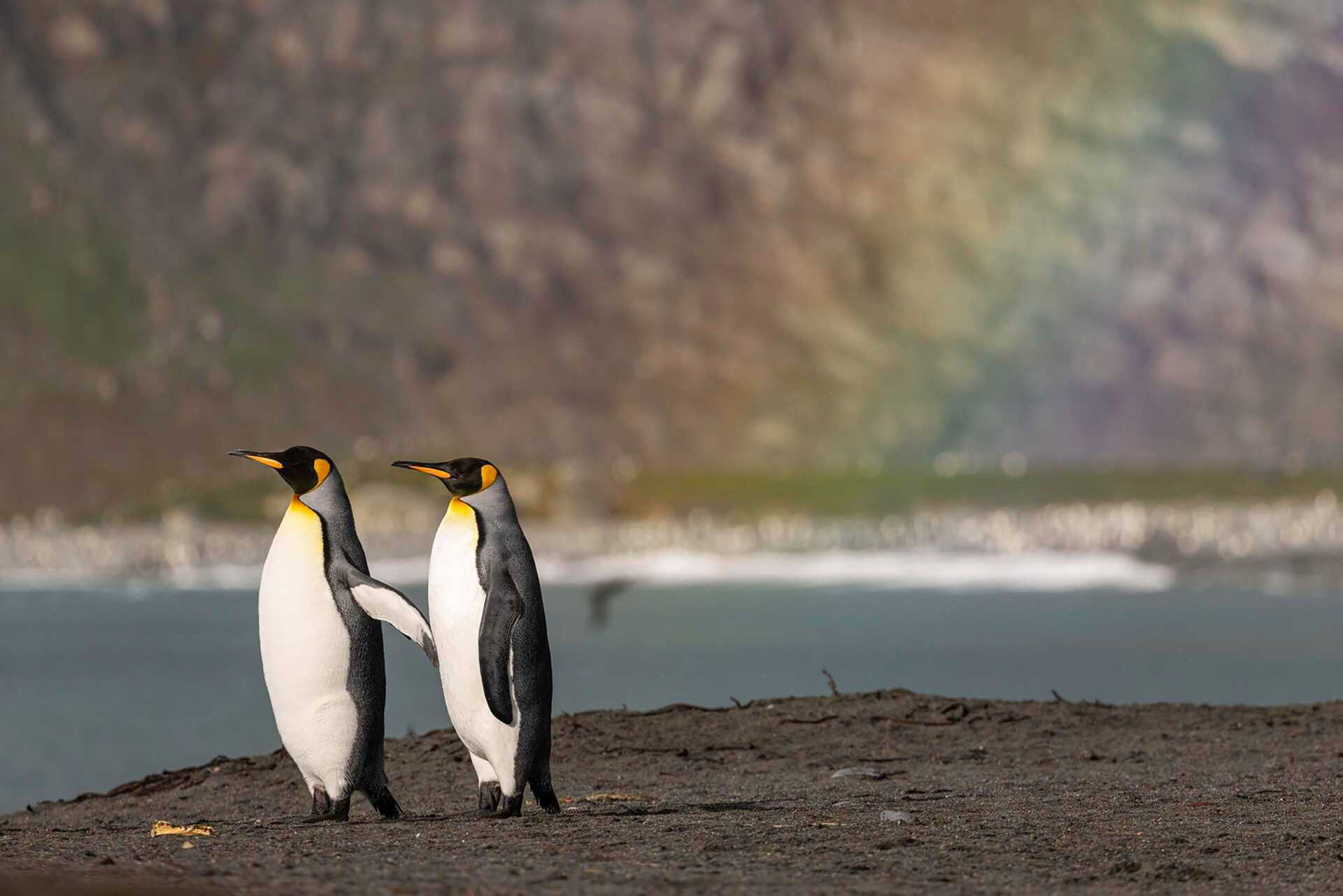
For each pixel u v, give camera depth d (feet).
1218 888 59.62
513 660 75.41
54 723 248.73
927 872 62.08
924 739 113.09
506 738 76.28
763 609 489.26
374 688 77.97
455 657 75.72
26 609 535.60
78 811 100.48
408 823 76.28
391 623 77.20
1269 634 391.65
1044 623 427.33
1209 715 121.08
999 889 58.90
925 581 627.87
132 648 395.14
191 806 99.30
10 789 180.55
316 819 78.13
